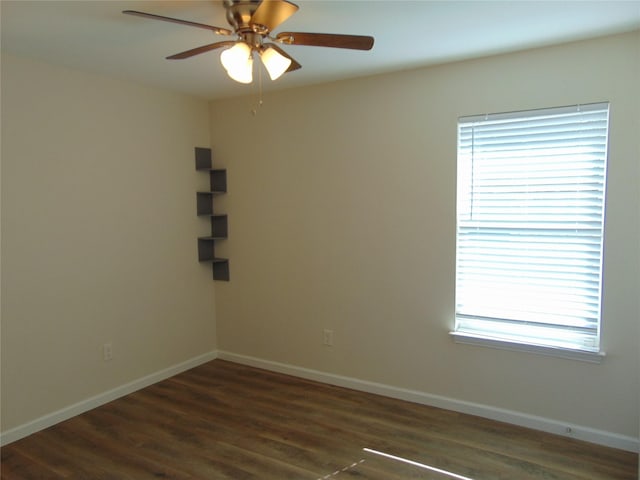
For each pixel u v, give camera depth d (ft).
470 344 9.46
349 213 10.69
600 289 8.16
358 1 6.20
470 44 8.03
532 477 7.43
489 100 8.84
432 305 9.84
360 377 10.96
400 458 8.02
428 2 6.25
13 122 8.43
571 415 8.59
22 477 7.55
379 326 10.57
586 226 8.24
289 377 11.90
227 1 5.73
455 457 8.02
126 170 10.58
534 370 8.87
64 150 9.29
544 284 8.73
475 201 9.25
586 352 8.23
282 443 8.57
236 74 5.93
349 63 9.11
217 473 7.64
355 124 10.39
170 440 8.71
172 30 7.25
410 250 9.99
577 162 8.21
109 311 10.36
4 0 6.09
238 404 10.28
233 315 12.97
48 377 9.20
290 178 11.50
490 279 9.26
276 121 11.56
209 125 12.75
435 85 9.34
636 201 7.71
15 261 8.57
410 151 9.77
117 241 10.45
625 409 8.12
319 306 11.40
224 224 12.80
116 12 6.53
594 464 7.75
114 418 9.61
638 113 7.57
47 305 9.13
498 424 9.16
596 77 7.85
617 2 6.32
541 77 8.31
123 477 7.53
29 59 8.63
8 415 8.57
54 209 9.16
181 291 12.20
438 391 9.95
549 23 7.09
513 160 8.79
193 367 12.63
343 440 8.66
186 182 12.17
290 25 7.08
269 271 12.13
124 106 10.46
